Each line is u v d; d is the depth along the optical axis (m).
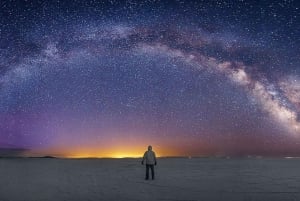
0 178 17.89
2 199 10.34
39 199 10.30
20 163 38.97
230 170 23.62
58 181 16.05
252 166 29.33
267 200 9.88
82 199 10.27
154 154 16.67
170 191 12.00
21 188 13.23
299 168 25.92
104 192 11.84
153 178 16.64
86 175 19.73
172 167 28.17
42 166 30.92
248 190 12.18
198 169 24.98
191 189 12.55
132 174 20.44
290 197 10.46
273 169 24.61
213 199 10.09
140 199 10.18
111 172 22.28
